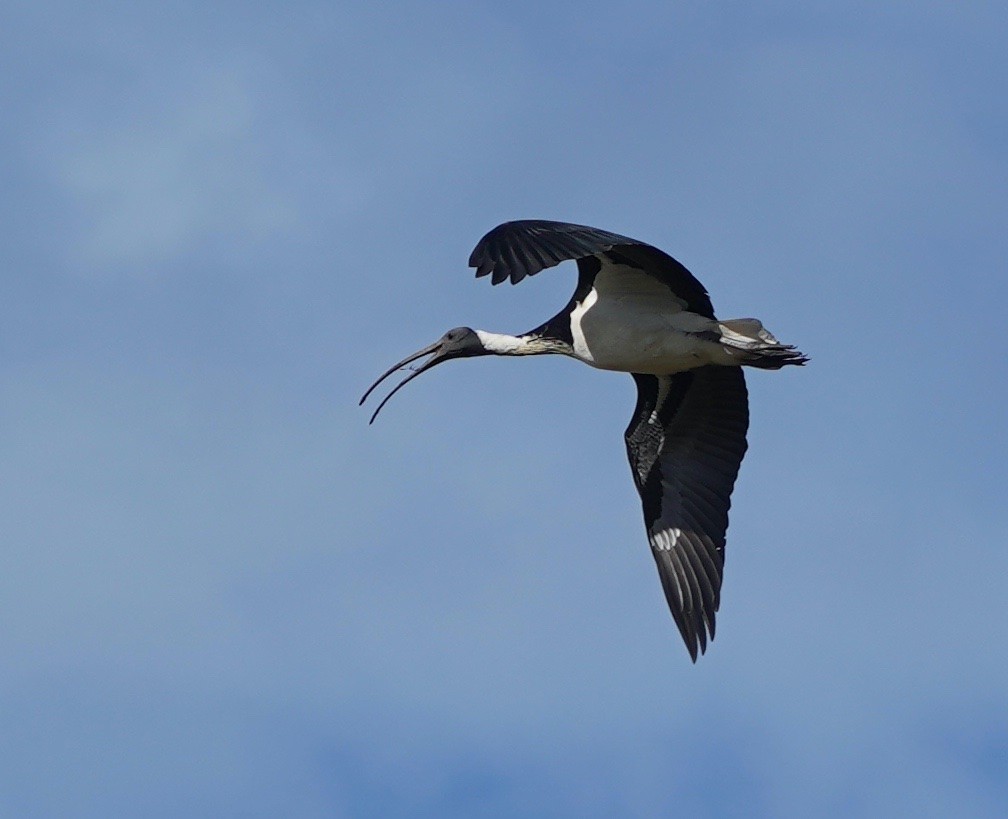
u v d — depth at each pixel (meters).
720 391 18.77
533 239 14.02
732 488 18.73
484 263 13.95
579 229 14.10
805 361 17.17
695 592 18.62
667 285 17.44
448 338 19.69
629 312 17.75
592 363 18.22
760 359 17.38
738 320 17.50
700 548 18.72
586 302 18.06
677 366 17.89
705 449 18.89
